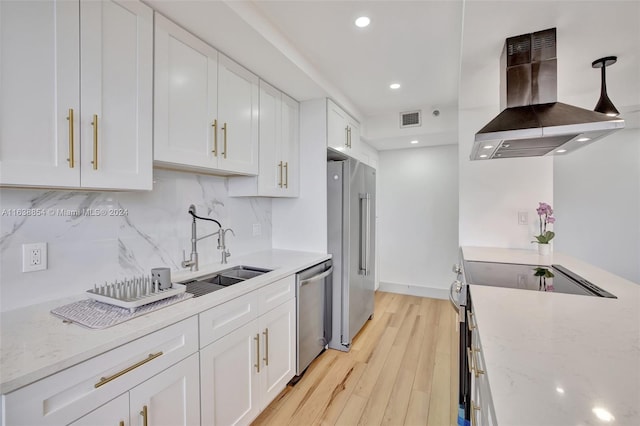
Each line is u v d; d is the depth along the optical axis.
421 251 4.29
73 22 1.14
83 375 0.92
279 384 1.93
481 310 1.09
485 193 2.54
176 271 1.92
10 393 0.77
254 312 1.69
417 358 2.50
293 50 2.03
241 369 1.59
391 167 4.44
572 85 2.09
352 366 2.38
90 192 1.46
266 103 2.30
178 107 1.57
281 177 2.48
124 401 1.03
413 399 1.97
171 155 1.53
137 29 1.36
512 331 0.90
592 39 1.53
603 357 0.74
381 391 2.05
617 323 0.96
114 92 1.27
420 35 1.94
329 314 2.62
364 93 2.95
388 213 4.46
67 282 1.38
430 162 4.23
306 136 2.76
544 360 0.72
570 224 3.34
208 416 1.38
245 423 1.61
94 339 0.98
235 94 1.97
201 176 2.11
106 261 1.53
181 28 1.59
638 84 2.06
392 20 1.78
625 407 0.54
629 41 1.54
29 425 0.80
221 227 2.16
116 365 1.00
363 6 1.65
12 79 0.99
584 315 1.03
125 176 1.31
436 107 3.37
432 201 4.23
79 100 1.15
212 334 1.40
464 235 2.60
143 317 1.17
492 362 0.71
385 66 2.37
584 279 1.54
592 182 3.27
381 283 4.49
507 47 1.58
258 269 2.12
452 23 1.81
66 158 1.12
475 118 2.57
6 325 1.08
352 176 2.72
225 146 1.87
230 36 1.69
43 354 0.88
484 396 0.79
